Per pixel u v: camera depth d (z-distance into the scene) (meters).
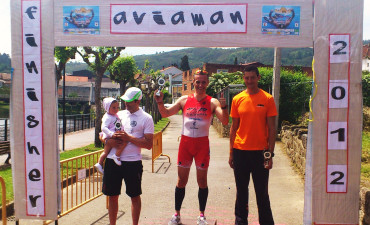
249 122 3.95
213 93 36.53
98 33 3.96
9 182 7.06
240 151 4.01
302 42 3.81
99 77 14.04
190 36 3.90
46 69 4.03
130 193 4.21
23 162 4.12
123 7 3.93
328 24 3.71
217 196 6.59
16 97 4.07
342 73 3.72
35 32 4.00
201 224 4.34
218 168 9.48
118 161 4.13
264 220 4.01
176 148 14.31
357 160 3.75
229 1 3.85
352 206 3.78
